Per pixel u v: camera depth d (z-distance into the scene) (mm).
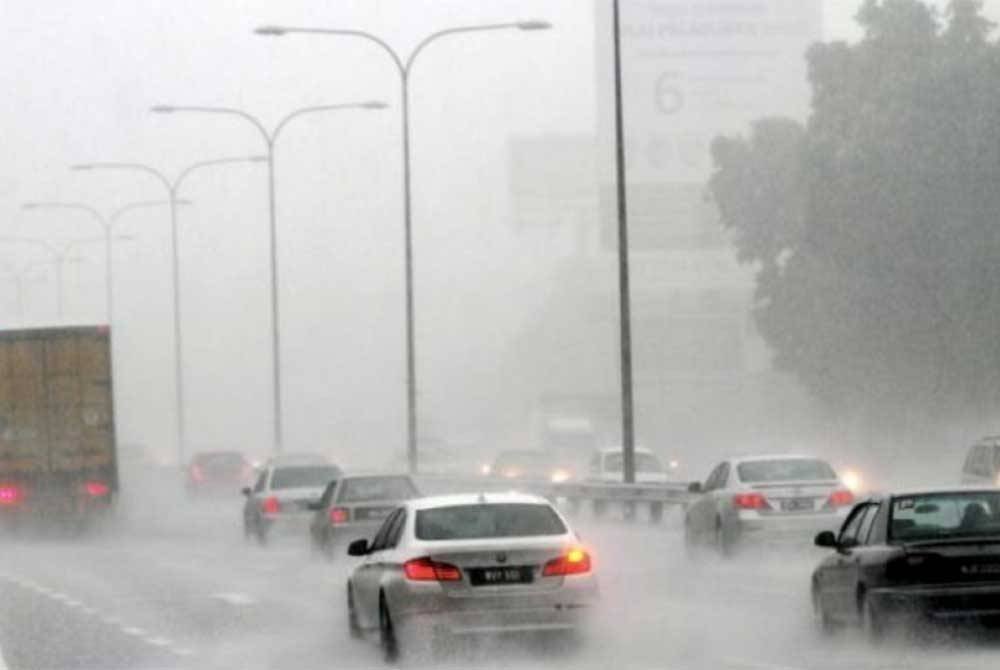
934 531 32500
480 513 33875
